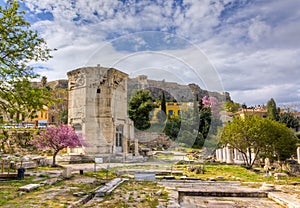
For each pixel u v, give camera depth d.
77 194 7.29
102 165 15.23
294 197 7.27
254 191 8.08
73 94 15.09
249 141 17.72
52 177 11.14
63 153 20.53
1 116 8.20
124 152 11.29
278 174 12.42
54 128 15.94
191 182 9.92
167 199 6.79
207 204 6.97
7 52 7.98
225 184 9.66
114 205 6.14
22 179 10.49
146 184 9.22
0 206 6.02
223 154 21.34
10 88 7.98
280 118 38.34
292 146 18.36
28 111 8.17
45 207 5.95
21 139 21.56
